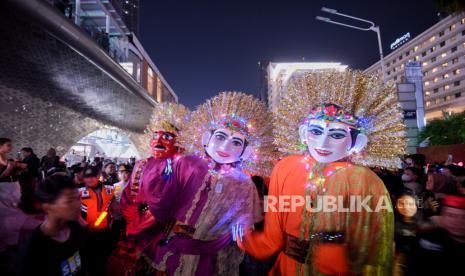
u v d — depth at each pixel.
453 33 61.50
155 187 2.90
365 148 2.27
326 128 2.19
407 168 4.80
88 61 10.95
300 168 2.27
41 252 1.97
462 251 2.03
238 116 2.80
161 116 3.61
